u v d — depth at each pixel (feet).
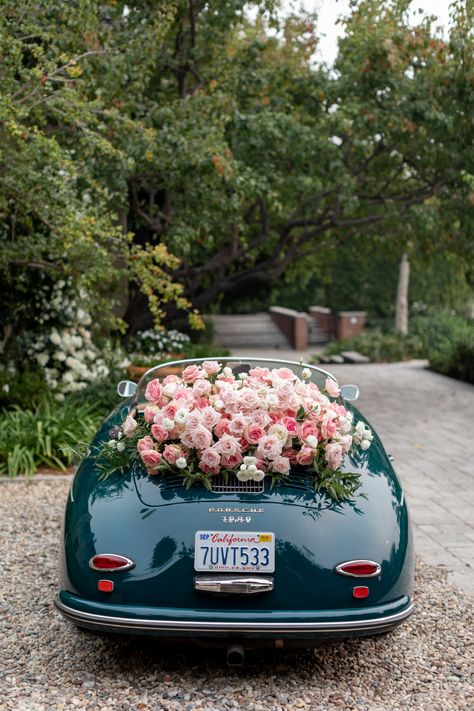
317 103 41.19
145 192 41.06
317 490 13.62
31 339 36.17
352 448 15.60
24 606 16.37
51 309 36.06
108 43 31.35
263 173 37.32
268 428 14.17
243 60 40.65
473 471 29.76
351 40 37.83
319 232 46.65
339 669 13.87
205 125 34.04
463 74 36.88
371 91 38.65
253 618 12.41
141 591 12.62
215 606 12.59
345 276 117.39
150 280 29.14
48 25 27.91
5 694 12.67
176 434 14.16
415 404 46.80
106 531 12.97
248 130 36.06
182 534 12.78
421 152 40.68
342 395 18.90
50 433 28.53
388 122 37.88
